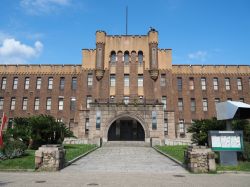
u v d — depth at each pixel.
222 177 11.30
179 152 20.97
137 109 33.88
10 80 43.56
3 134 17.41
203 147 12.97
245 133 17.53
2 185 9.45
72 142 33.47
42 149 13.21
